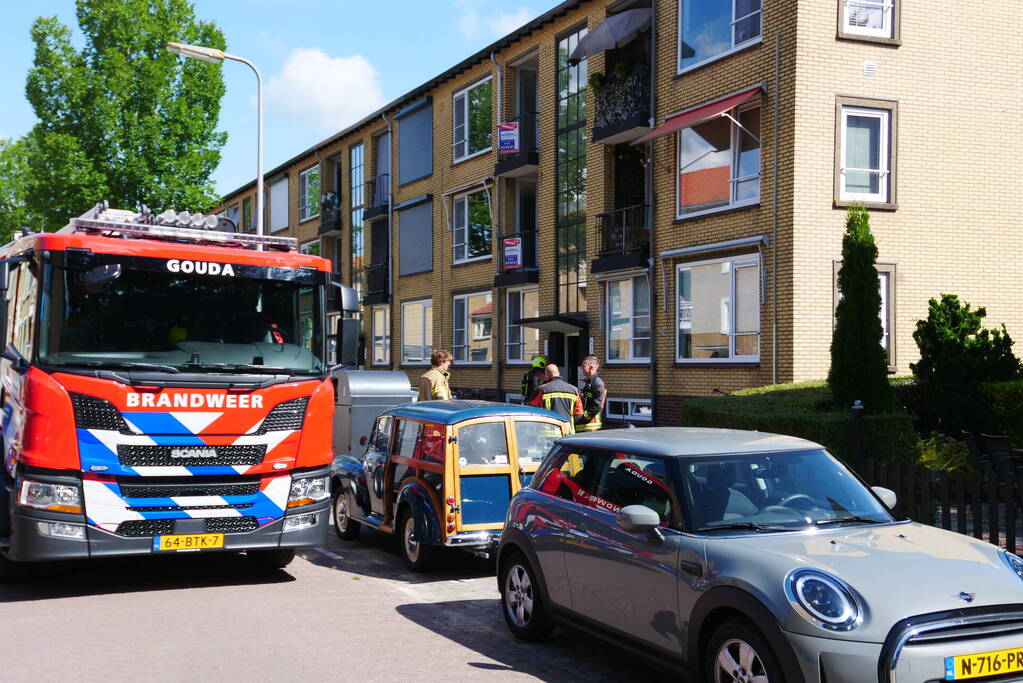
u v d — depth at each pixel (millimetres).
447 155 27766
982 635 4242
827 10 15500
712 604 4699
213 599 7711
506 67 24875
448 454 8406
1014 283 16547
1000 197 16484
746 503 5277
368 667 5820
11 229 41062
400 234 30812
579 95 21812
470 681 5570
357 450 14289
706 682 4773
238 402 7941
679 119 17297
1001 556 4941
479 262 25984
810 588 4316
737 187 16641
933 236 16016
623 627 5430
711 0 17297
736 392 14398
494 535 8484
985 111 16422
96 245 7750
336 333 8898
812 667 4145
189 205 28703
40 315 7492
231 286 8242
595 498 5934
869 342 11383
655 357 18453
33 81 27766
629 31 18609
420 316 29625
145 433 7582
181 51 20219
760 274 15883
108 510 7457
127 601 7602
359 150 34906
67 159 26922
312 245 39281
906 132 15922
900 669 4062
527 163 23172
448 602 7727
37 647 6152
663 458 5531
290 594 7957
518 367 24250
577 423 12500
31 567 8352
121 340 7707
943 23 16188
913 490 8570
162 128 28516
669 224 18172
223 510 7863
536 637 6438
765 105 15906
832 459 5824
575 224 21969
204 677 5555
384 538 10977
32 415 7297
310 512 8312
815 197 15375
